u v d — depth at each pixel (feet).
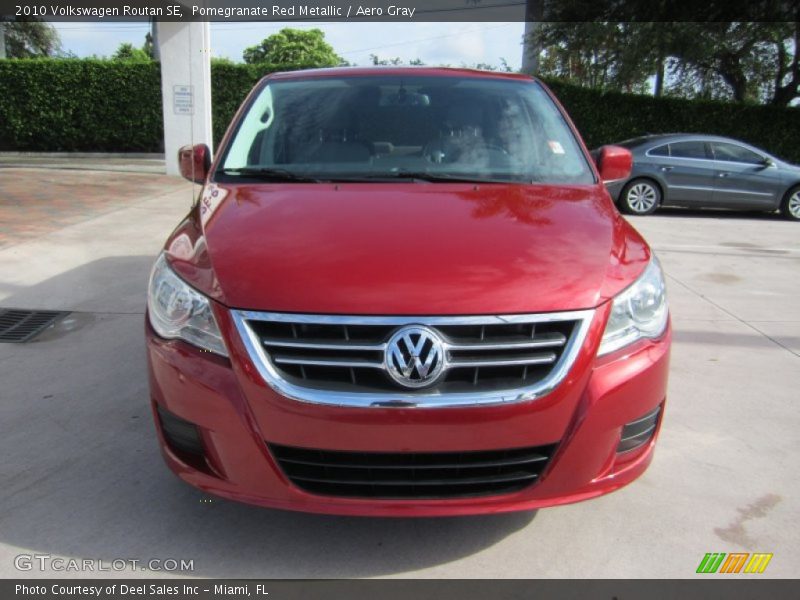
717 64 55.77
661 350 8.08
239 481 7.48
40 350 14.62
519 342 7.17
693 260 25.25
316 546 8.41
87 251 23.09
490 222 8.64
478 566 8.12
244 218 8.83
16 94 60.23
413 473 7.34
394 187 9.93
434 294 7.20
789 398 12.94
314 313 7.12
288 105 11.94
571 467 7.47
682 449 10.89
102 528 8.66
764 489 9.82
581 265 7.82
